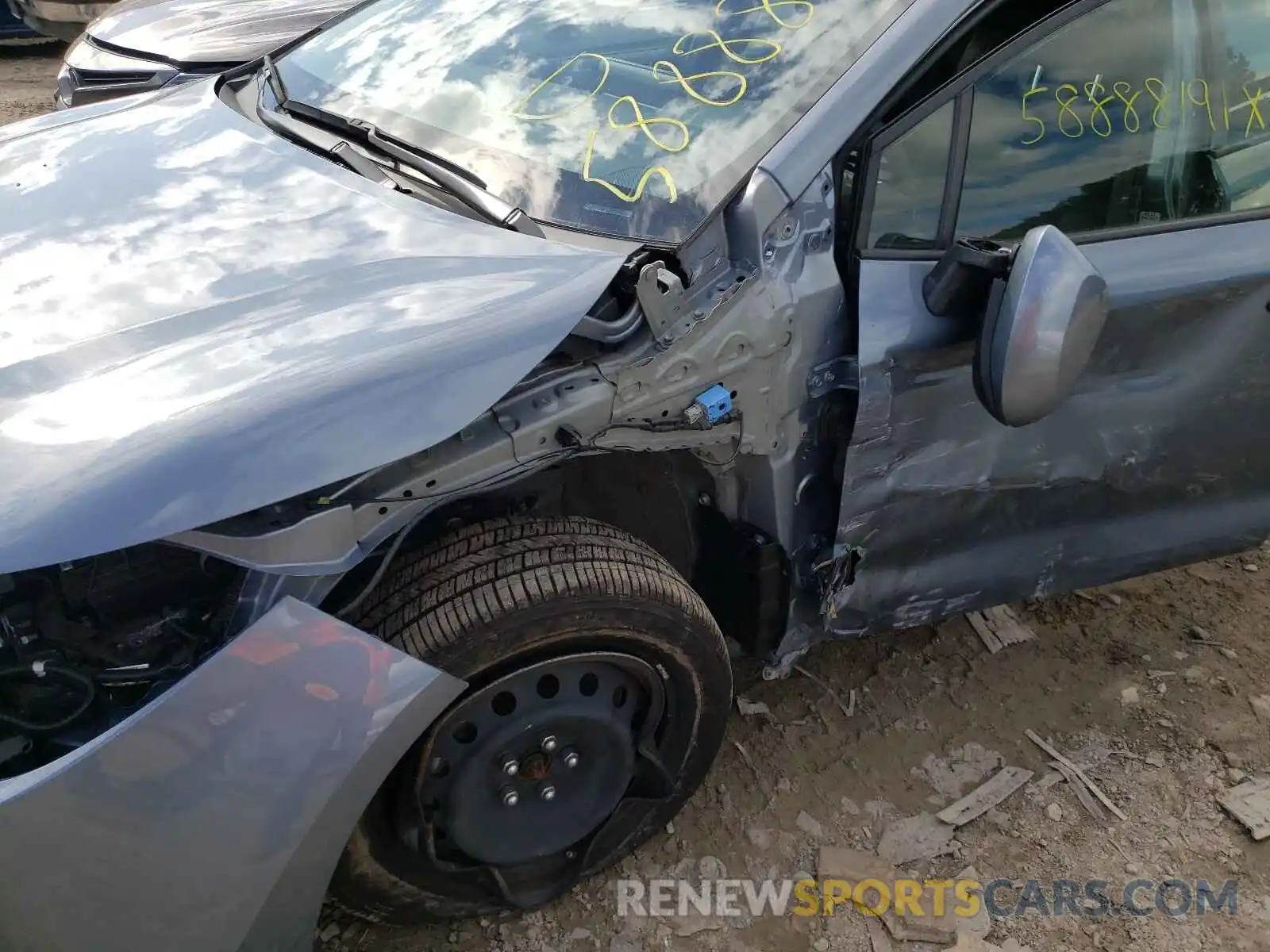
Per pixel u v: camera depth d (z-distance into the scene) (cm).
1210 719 271
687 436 183
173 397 151
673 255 183
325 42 284
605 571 177
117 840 139
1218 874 232
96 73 453
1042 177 219
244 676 143
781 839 232
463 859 193
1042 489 235
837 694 271
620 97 215
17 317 174
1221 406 246
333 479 145
